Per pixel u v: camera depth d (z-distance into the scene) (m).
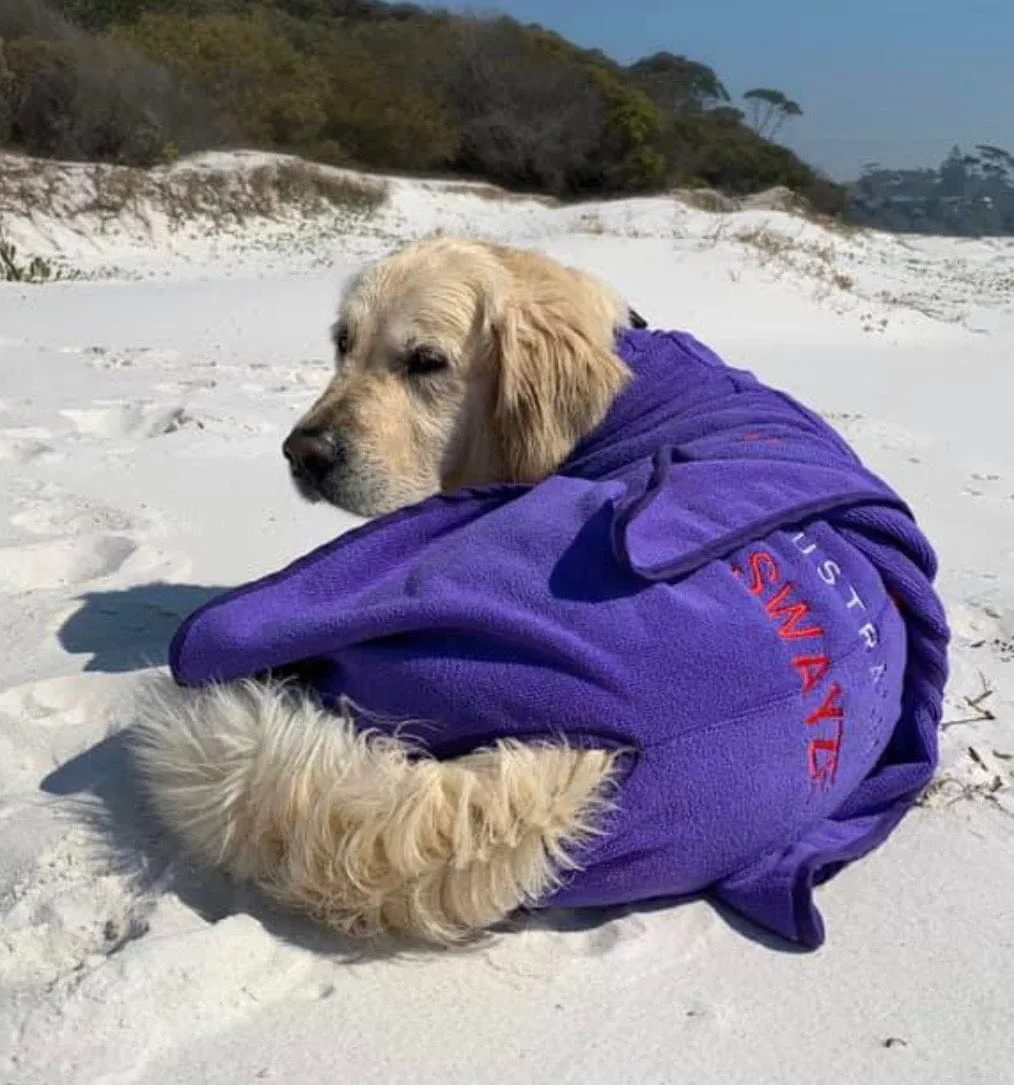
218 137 7.56
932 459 2.07
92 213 5.95
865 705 0.74
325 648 0.69
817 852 0.72
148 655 0.97
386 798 0.62
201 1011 0.59
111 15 9.57
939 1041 0.61
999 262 10.07
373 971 0.63
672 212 8.34
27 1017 0.56
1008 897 0.73
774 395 0.92
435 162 9.70
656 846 0.66
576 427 0.91
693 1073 0.58
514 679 0.65
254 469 1.54
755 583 0.72
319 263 5.88
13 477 1.45
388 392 0.92
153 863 0.69
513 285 0.93
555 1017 0.61
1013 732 0.94
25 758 0.81
